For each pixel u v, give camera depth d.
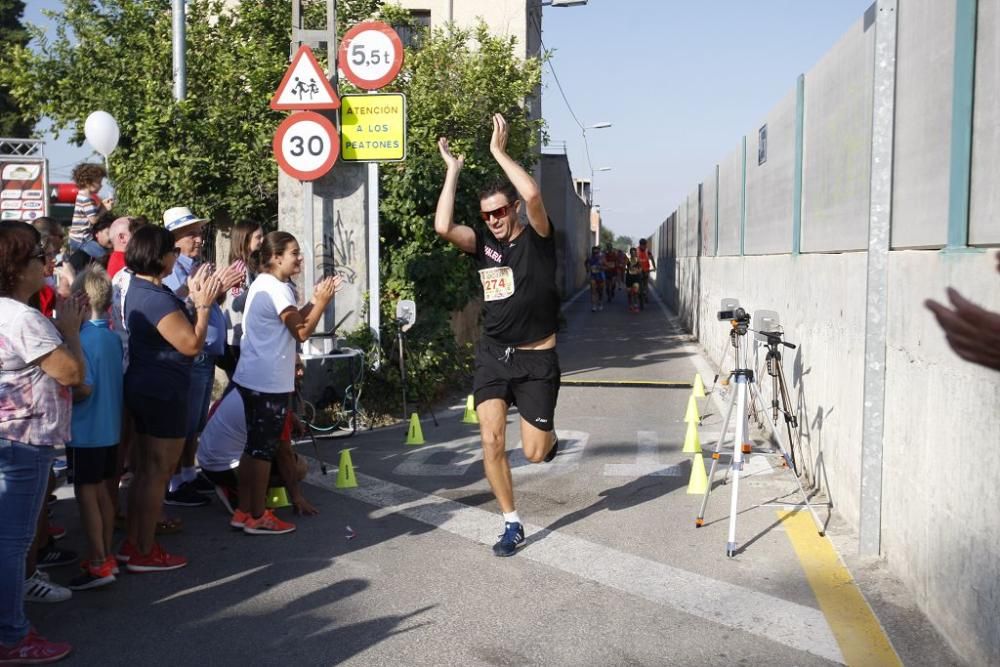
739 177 12.95
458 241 5.56
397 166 12.27
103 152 10.59
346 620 4.55
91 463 4.86
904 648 4.12
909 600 4.66
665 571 5.19
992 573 3.61
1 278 3.94
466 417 10.15
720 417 10.33
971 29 4.00
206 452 6.23
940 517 4.22
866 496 5.27
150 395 5.06
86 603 4.79
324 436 9.25
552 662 4.05
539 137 15.70
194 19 14.57
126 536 5.90
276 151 9.80
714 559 5.38
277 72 12.93
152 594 4.91
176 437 5.18
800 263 7.91
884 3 5.07
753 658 4.06
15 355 3.90
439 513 6.45
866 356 5.20
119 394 4.95
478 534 5.95
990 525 3.62
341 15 14.98
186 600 4.83
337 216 10.47
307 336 5.88
